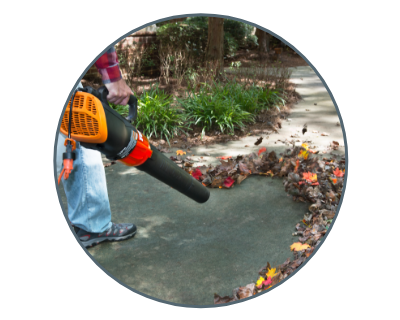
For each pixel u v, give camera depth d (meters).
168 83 5.61
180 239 2.34
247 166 3.13
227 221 2.52
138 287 1.94
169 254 2.20
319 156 3.44
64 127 1.45
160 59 5.92
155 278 2.01
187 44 6.07
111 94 1.66
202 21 6.45
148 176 3.14
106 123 1.47
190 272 2.06
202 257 2.18
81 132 1.45
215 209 2.66
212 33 5.73
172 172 1.80
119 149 1.55
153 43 6.11
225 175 2.97
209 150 3.69
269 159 3.20
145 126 4.05
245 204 2.71
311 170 2.89
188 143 3.88
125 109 4.17
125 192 2.87
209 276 2.03
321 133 4.07
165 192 2.88
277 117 4.60
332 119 4.55
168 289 1.94
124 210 2.63
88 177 2.11
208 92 4.85
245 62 7.34
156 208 2.67
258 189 2.92
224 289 1.95
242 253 2.21
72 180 2.11
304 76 6.83
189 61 5.71
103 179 2.19
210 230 2.42
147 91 4.90
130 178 3.10
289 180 2.81
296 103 5.21
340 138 3.92
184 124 4.25
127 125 1.60
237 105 4.37
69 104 1.41
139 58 5.66
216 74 5.61
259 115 4.62
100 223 2.24
